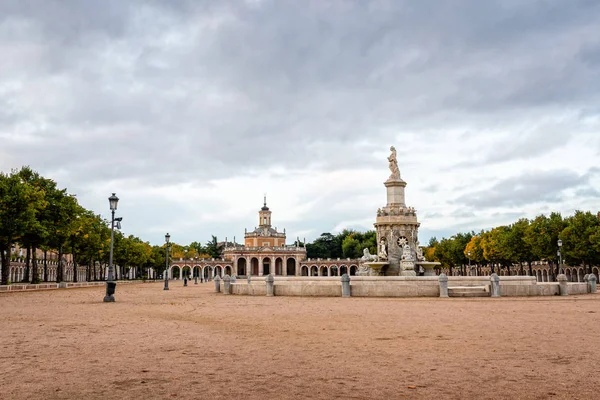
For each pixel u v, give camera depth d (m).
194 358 12.70
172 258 178.25
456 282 40.69
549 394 9.51
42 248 73.38
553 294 38.19
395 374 11.04
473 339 15.74
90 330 17.84
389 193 51.53
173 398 9.18
